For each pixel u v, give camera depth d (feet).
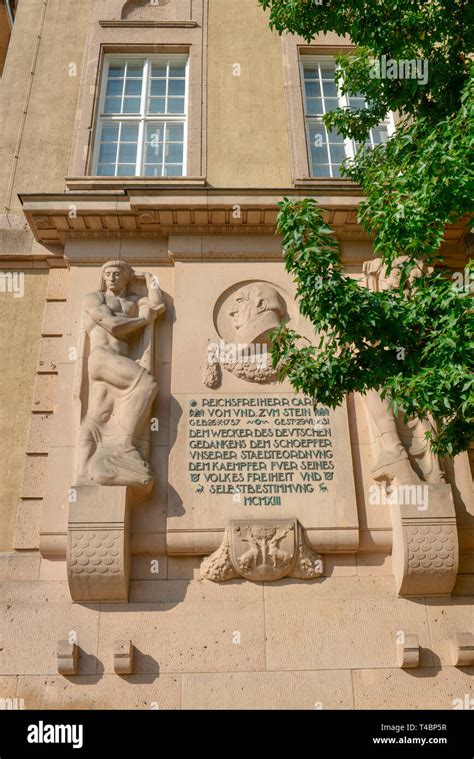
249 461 24.68
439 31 22.50
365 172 23.43
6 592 23.08
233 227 28.76
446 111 23.04
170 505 23.86
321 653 22.48
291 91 33.91
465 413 17.46
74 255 28.68
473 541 24.11
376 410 25.18
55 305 28.37
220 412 25.44
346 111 26.58
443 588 23.25
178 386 25.89
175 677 22.03
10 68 34.96
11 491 25.18
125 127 33.96
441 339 16.92
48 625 22.62
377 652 22.58
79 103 33.27
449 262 29.09
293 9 23.61
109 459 23.50
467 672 22.44
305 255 18.34
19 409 26.78
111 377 25.07
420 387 16.83
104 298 26.94
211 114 33.30
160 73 35.76
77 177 30.66
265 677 22.11
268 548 23.16
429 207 18.47
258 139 32.76
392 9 22.20
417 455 24.76
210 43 35.55
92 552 22.38
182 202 27.84
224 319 27.53
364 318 18.06
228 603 23.06
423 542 22.98
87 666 22.08
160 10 36.88
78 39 36.32
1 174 31.86
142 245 29.12
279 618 22.90
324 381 19.25
